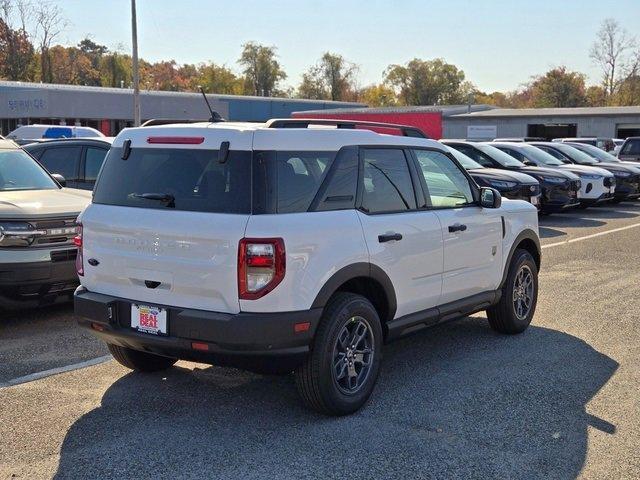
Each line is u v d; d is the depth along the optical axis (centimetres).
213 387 538
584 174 1850
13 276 667
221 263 429
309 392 463
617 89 8756
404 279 522
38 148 1075
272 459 417
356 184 493
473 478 397
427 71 10494
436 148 589
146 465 410
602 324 732
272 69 10169
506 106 11494
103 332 482
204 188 452
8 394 520
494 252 635
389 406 500
